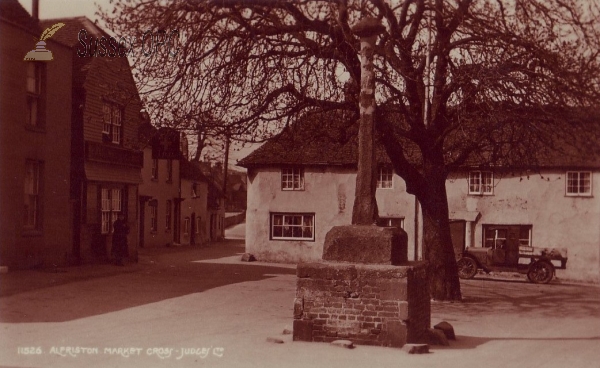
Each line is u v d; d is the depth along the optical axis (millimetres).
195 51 15164
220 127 16562
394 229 10703
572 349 11141
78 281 19406
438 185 19641
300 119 17625
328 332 10297
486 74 15445
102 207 26500
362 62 11000
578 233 30750
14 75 20391
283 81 16031
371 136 10938
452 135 22984
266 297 17859
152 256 34594
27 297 15469
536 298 21641
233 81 15688
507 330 13781
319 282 10383
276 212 34438
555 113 16359
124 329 11609
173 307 14961
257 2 15016
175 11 14633
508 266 28797
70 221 24125
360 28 10906
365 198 10867
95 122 25312
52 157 22719
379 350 9758
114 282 19844
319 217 34000
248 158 34844
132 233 28859
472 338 12234
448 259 19719
